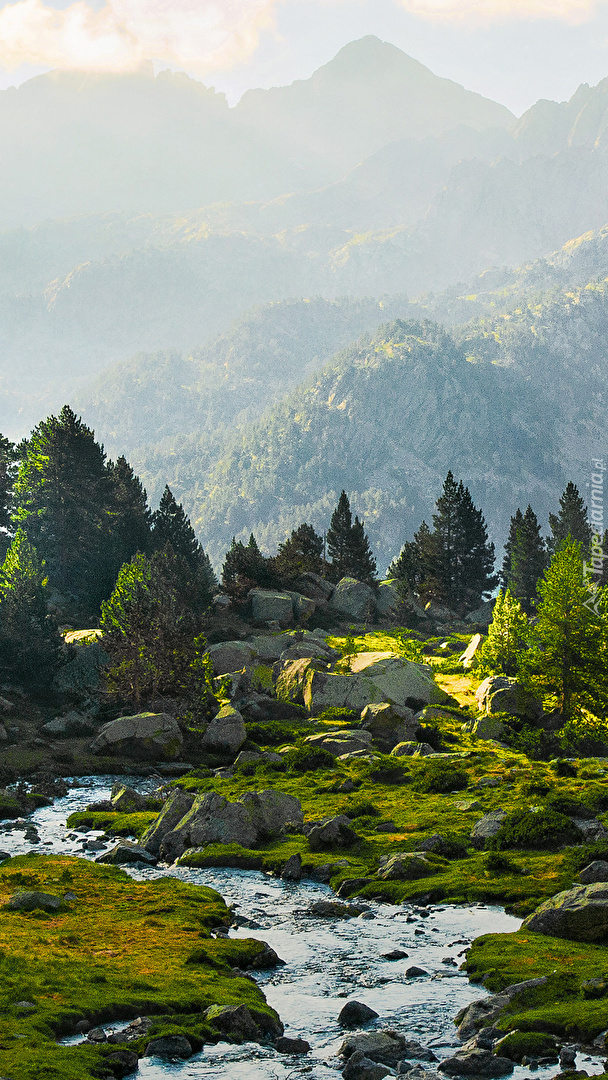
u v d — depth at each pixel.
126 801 50.78
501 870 36.31
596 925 27.92
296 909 33.22
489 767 58.69
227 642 91.12
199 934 29.11
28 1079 18.06
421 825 44.00
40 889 33.78
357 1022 22.92
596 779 53.19
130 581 81.12
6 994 22.70
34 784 57.44
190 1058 20.70
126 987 23.83
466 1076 19.69
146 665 72.31
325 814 46.81
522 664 70.19
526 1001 23.23
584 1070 19.61
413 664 84.56
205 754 67.56
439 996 24.55
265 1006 23.39
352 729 71.81
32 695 75.69
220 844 41.59
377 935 29.88
